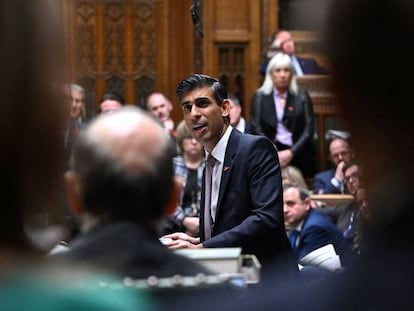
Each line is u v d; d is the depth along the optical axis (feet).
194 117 23.17
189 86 23.29
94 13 51.80
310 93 45.39
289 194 30.81
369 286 8.27
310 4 8.73
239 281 9.45
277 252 22.76
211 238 22.41
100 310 7.88
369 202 8.55
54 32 8.07
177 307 8.68
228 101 23.39
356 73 8.38
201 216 23.48
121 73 52.31
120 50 52.31
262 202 22.75
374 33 8.25
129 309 8.13
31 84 7.98
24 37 7.95
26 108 7.99
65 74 8.15
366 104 8.42
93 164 9.67
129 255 9.41
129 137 9.74
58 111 8.10
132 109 10.37
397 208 8.40
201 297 8.77
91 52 52.01
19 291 7.72
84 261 9.30
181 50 52.31
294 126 43.91
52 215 8.21
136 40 52.34
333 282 8.49
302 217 30.78
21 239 8.07
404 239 8.28
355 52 8.32
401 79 8.27
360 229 9.06
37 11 8.00
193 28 52.21
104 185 9.65
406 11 8.18
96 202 9.69
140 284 8.59
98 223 9.71
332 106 8.57
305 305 8.54
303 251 30.35
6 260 7.93
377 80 8.33
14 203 8.05
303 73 46.01
